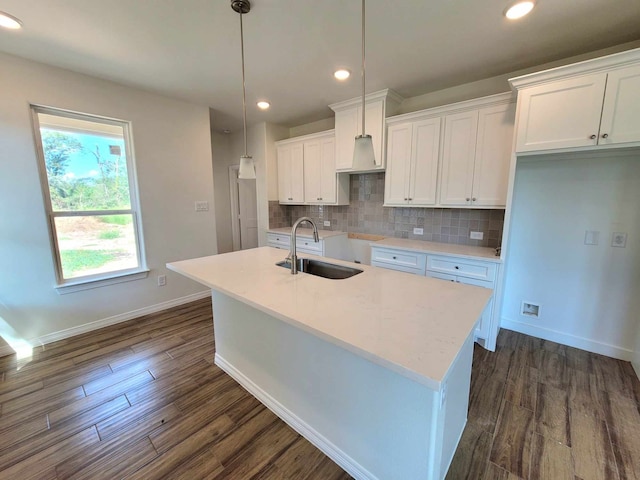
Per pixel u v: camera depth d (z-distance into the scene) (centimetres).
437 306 133
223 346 220
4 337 241
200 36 202
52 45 212
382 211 370
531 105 210
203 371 221
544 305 264
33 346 255
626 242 223
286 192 441
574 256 245
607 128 185
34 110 244
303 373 157
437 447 112
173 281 348
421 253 283
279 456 149
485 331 247
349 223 405
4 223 234
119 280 303
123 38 204
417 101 319
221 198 518
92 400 189
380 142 313
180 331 287
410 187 304
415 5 169
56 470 141
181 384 206
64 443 156
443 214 317
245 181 533
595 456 146
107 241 297
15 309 245
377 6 170
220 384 206
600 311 238
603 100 184
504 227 235
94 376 214
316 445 155
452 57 232
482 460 144
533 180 255
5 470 141
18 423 169
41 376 213
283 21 184
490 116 251
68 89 254
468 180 268
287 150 429
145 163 310
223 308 212
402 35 201
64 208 268
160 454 150
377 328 110
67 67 248
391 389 118
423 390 108
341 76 265
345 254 403
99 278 288
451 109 269
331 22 185
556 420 169
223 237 528
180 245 348
